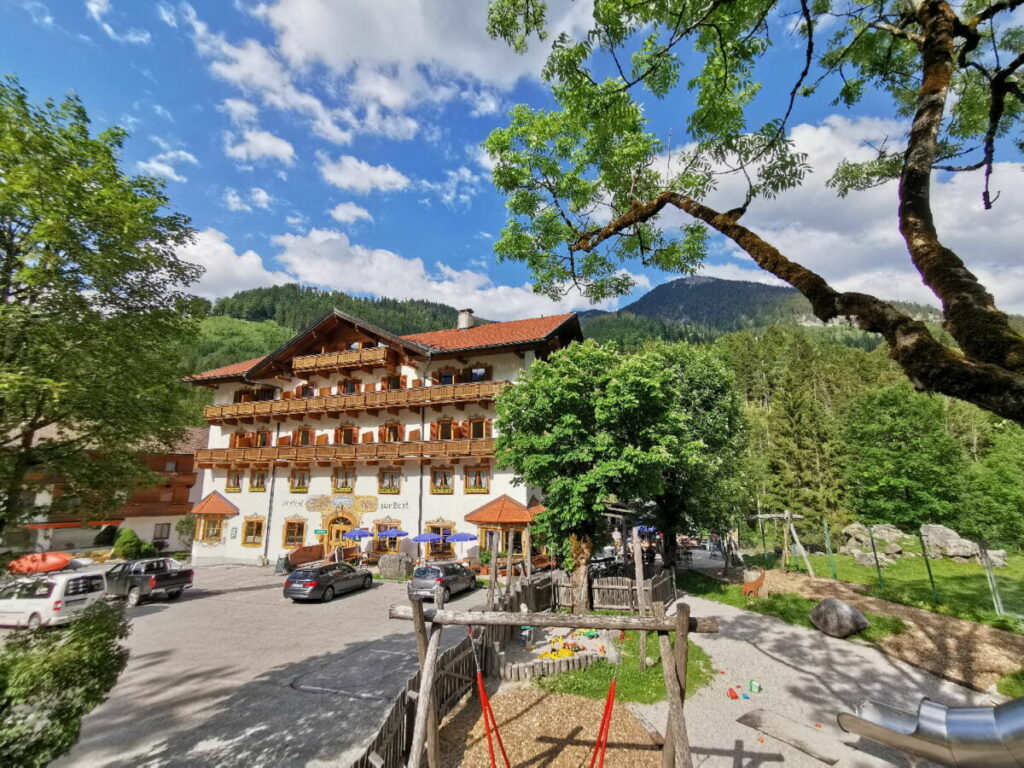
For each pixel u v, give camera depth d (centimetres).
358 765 595
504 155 908
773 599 1816
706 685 1076
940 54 411
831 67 677
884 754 788
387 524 3022
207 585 2536
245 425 3638
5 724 600
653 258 886
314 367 3347
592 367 1720
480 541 2788
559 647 1281
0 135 634
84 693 670
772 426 4091
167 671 1214
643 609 1184
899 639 1335
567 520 1673
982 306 302
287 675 1176
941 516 2564
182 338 856
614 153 811
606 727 688
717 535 2780
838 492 3472
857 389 6228
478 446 2786
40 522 720
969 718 334
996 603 1524
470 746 806
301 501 3312
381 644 1432
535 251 973
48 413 682
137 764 791
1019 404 246
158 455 894
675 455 1789
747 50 620
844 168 685
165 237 781
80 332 674
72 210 662
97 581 1817
